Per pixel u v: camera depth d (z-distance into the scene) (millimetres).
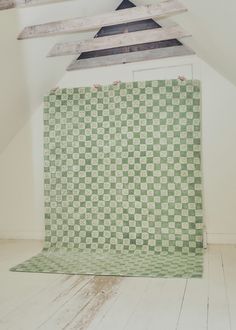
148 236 3881
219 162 3947
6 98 3812
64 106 4199
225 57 3229
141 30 4090
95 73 4309
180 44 4055
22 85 3830
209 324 1937
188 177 3832
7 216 4586
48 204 4203
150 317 2053
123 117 4016
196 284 2607
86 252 3836
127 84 4016
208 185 3971
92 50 3920
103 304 2270
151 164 3924
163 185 3883
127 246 3926
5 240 4457
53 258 3557
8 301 2355
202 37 3283
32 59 3590
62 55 3900
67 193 4156
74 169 4148
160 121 3916
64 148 4191
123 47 4215
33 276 2920
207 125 3975
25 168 4520
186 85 3883
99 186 4062
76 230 4098
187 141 3854
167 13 3188
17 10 2928
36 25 3250
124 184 3988
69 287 2623
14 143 4551
